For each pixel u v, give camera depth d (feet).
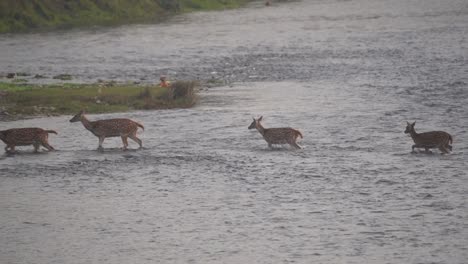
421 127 291.17
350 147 262.88
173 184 224.33
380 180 222.07
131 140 282.97
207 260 167.12
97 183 227.20
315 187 217.36
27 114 335.88
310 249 171.53
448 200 202.49
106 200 211.20
